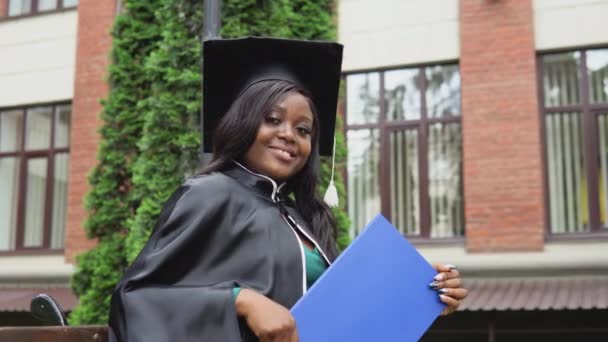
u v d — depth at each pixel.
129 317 1.75
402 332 1.97
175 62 5.97
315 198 2.39
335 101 2.41
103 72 11.55
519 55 9.66
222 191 1.99
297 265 2.00
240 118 2.14
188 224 1.90
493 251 9.49
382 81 10.47
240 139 2.12
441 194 10.09
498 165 9.56
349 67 10.48
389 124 10.36
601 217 9.45
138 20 7.10
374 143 10.41
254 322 1.73
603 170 9.51
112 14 11.69
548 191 9.64
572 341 9.66
